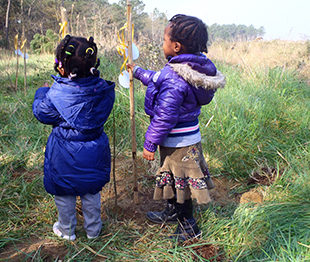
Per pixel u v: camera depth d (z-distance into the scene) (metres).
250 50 7.23
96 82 1.81
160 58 5.61
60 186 1.87
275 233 2.02
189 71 1.65
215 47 7.75
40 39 15.37
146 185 2.93
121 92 4.19
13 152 3.28
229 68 6.16
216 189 2.89
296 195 2.47
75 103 1.75
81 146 1.85
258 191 2.77
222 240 2.07
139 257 1.95
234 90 4.80
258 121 3.79
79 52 1.68
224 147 3.36
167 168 1.96
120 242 2.09
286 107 4.36
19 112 4.23
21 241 2.05
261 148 3.41
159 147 2.03
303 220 2.13
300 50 7.47
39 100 1.84
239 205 2.52
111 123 3.92
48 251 1.97
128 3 1.93
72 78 1.74
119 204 2.60
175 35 1.72
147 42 5.82
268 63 6.44
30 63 8.05
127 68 2.11
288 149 3.32
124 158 3.43
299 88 5.35
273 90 4.78
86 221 2.06
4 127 3.80
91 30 7.68
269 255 1.87
